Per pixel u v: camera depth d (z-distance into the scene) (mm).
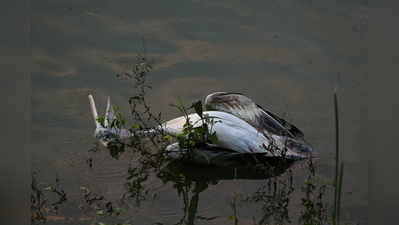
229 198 5445
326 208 5191
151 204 5270
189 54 8234
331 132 6629
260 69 7887
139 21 9023
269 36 8664
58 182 5594
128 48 8375
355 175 5840
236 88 7488
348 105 7082
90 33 8648
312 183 5629
